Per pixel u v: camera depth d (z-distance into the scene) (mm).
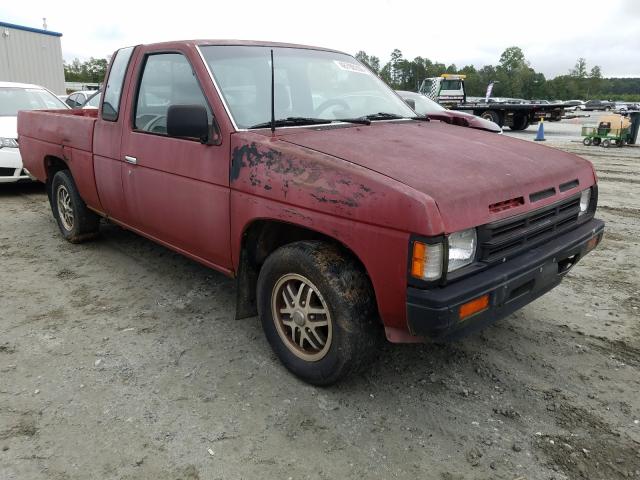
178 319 3879
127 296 4277
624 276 4832
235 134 3131
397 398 2953
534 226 2840
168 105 3670
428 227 2301
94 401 2881
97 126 4453
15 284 4508
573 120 33250
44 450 2502
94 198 4789
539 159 3195
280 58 3803
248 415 2781
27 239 5781
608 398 2975
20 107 8812
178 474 2369
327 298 2748
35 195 8023
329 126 3426
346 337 2723
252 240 3229
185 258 5145
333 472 2395
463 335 2572
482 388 3059
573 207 3236
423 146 3074
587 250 3303
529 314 4027
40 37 22406
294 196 2773
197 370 3203
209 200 3314
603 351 3486
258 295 3195
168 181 3631
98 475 2357
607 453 2535
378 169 2605
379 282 2506
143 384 3045
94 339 3568
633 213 7316
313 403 2895
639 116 16156
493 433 2670
